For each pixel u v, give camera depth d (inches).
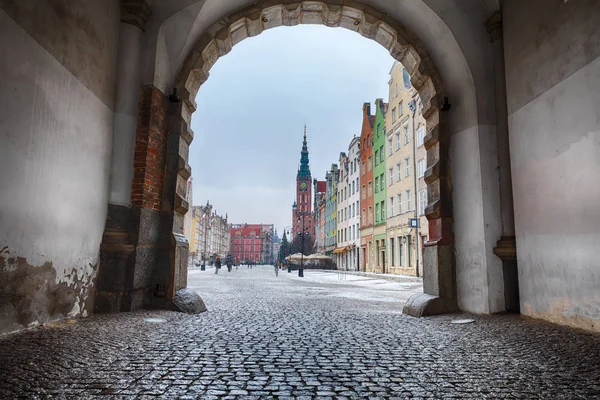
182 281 342.6
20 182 206.8
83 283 268.5
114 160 306.8
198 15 338.6
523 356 174.2
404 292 626.2
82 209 266.5
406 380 140.7
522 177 287.7
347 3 379.2
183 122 348.5
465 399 122.0
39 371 140.4
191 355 171.8
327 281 1023.6
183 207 344.5
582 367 155.6
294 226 5767.7
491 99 328.5
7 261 197.8
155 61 325.7
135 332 218.2
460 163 345.7
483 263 310.0
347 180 2279.8
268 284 841.5
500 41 328.5
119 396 120.3
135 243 300.4
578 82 236.2
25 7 211.0
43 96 226.1
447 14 335.9
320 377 143.6
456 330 243.1
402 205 1389.0
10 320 200.4
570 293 239.8
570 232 240.4
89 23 274.5
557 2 255.8
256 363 161.6
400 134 1417.3
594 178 222.4
